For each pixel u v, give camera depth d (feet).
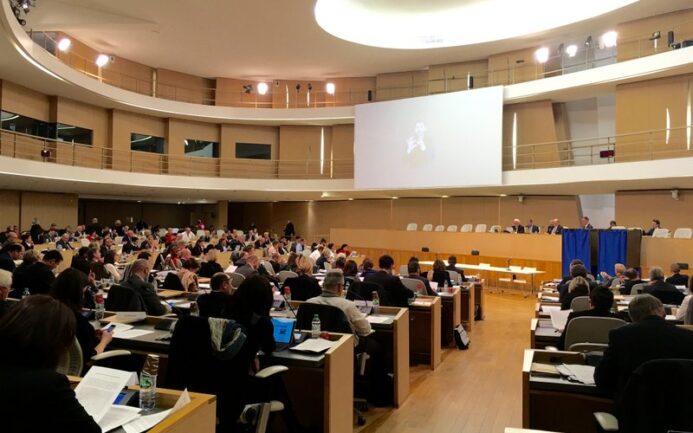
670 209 47.62
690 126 41.60
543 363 11.71
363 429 15.08
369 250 59.93
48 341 5.46
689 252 36.65
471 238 50.90
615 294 25.64
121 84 61.52
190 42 55.42
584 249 41.88
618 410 8.05
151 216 89.92
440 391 18.83
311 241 77.36
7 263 22.11
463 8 53.01
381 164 58.44
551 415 11.79
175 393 7.87
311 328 14.76
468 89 55.47
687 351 9.09
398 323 17.07
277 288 24.40
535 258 46.01
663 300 21.48
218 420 10.09
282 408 10.94
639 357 9.17
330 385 11.90
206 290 23.27
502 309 38.75
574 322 13.88
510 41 53.31
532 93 51.06
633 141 46.75
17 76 46.09
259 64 63.21
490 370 21.79
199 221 78.07
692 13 44.88
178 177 60.23
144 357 12.94
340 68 64.23
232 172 69.36
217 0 43.96
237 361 10.17
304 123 68.44
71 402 5.49
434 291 25.45
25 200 60.08
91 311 15.75
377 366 17.31
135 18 47.57
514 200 59.47
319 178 69.15
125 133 62.03
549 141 53.21
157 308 17.26
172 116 65.36
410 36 56.34
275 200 79.87
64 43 49.62
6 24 33.24
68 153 55.06
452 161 54.08
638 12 46.11
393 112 57.98
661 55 42.98
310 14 47.01
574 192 54.85
